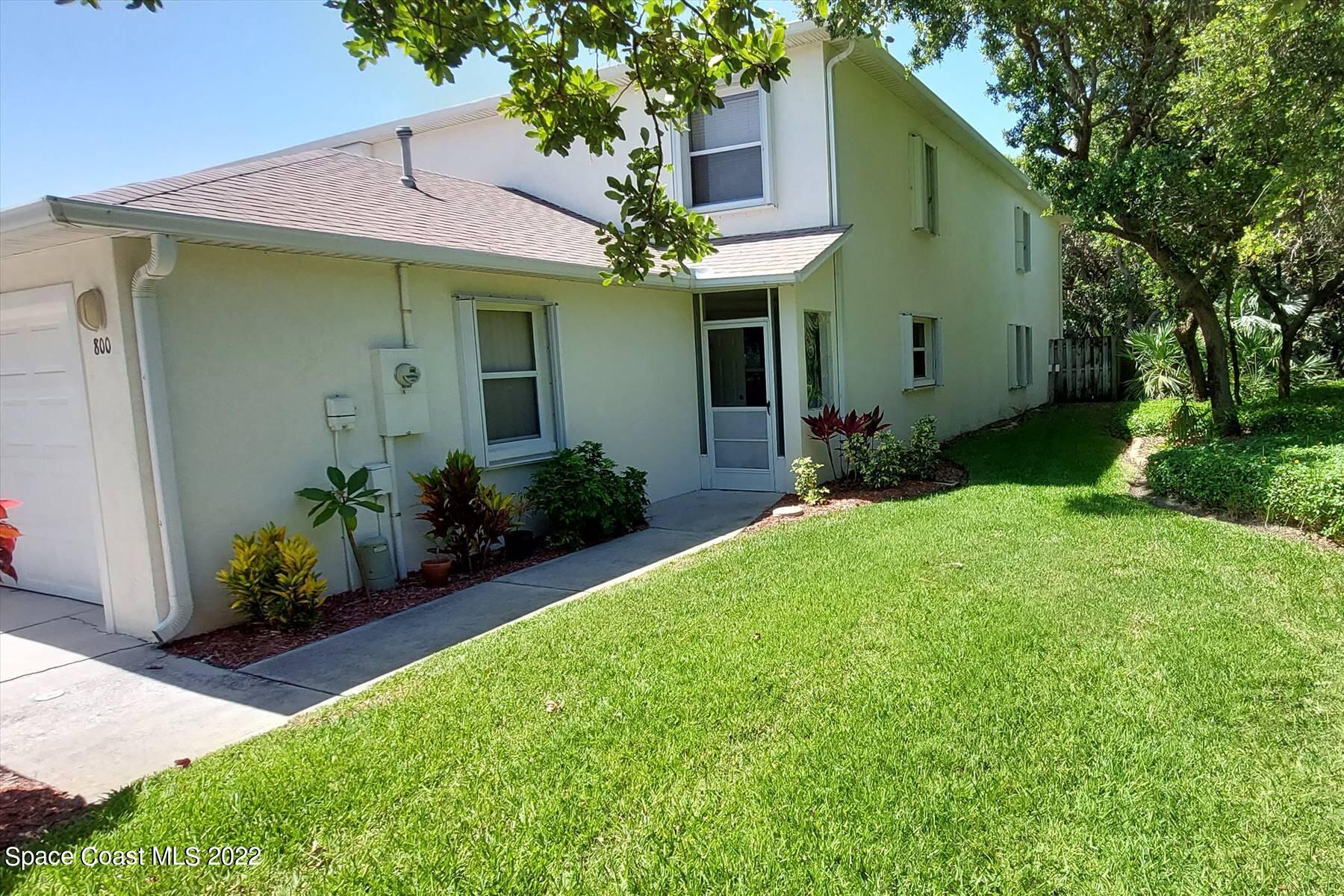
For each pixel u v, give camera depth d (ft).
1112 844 8.75
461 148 42.63
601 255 29.01
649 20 11.96
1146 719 11.38
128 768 11.89
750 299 33.45
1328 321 54.80
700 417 35.09
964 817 9.30
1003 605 16.21
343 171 28.37
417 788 10.48
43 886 8.85
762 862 8.68
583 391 28.53
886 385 39.86
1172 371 55.01
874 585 17.95
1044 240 70.74
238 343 18.37
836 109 34.06
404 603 19.92
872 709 11.94
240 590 17.54
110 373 17.28
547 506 25.16
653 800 9.92
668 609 17.21
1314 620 14.74
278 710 13.79
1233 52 26.08
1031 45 32.91
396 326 22.12
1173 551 19.49
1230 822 9.09
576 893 8.38
